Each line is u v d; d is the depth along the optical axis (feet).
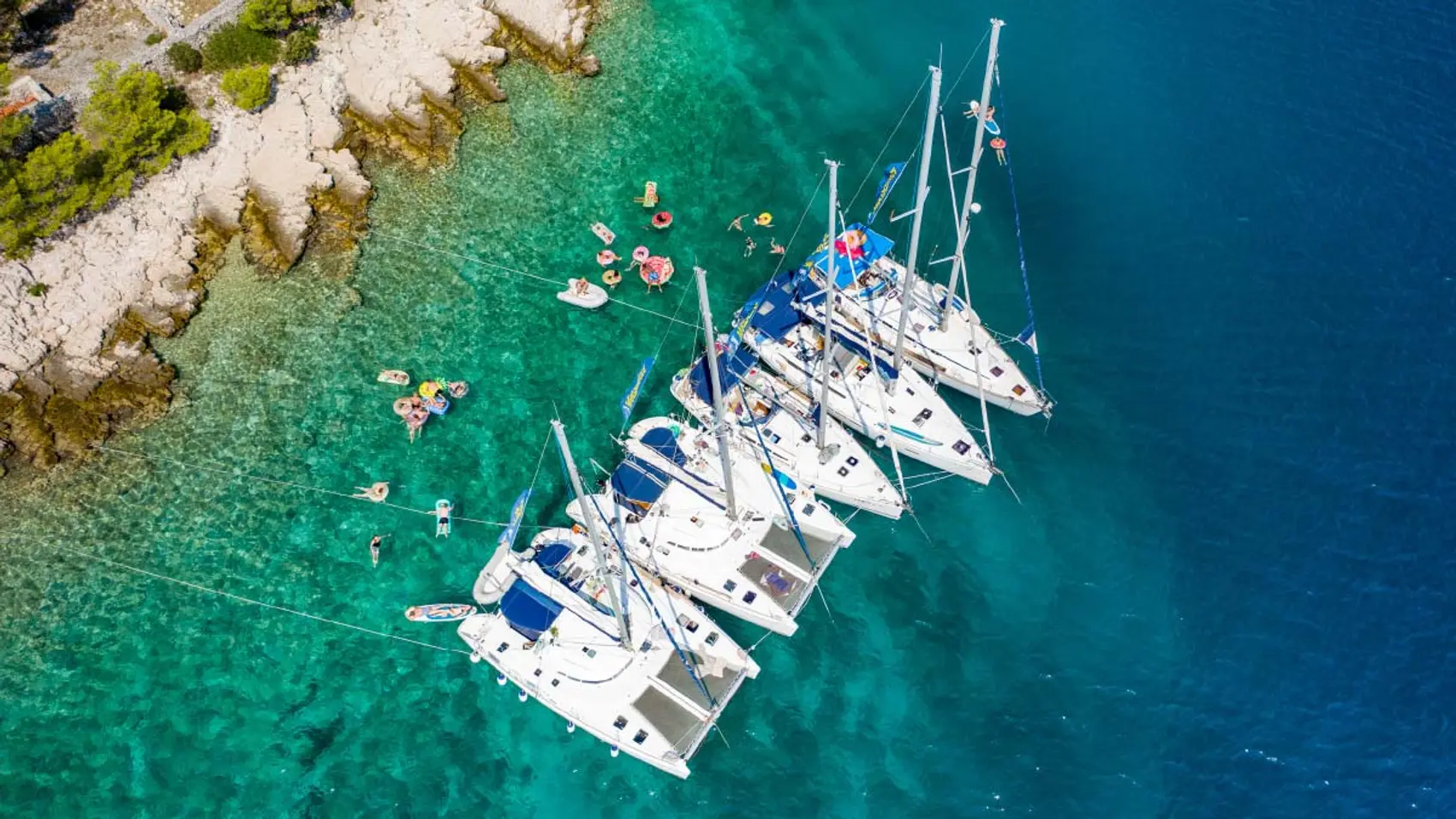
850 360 204.13
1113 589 184.65
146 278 211.82
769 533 184.14
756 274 224.33
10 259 208.74
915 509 192.75
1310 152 237.04
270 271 217.56
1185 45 256.11
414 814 166.20
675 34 259.60
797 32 262.88
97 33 240.73
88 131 221.87
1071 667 177.47
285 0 237.86
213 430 200.95
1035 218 229.86
